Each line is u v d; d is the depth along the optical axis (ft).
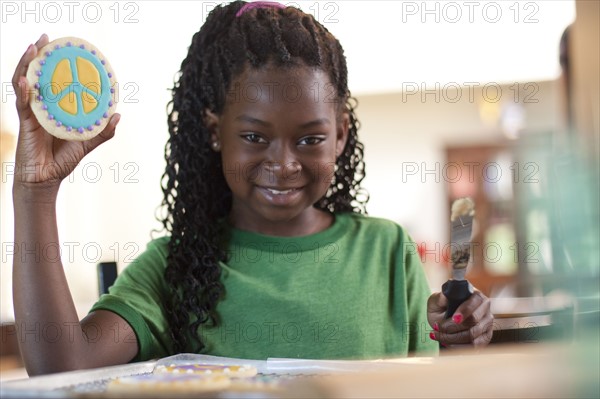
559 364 1.42
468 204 3.20
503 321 3.59
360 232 3.86
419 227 16.96
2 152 10.73
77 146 2.80
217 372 2.42
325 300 3.54
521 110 14.29
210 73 3.57
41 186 2.77
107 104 2.81
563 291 2.84
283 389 1.57
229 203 3.80
